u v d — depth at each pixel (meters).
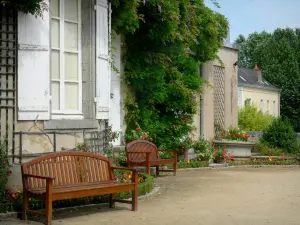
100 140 11.48
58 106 10.68
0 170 9.07
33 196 8.47
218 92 23.14
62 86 10.72
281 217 9.24
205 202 10.72
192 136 20.03
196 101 18.84
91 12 11.21
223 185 13.41
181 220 8.88
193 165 18.12
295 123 55.69
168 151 15.80
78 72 11.09
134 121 16.03
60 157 9.09
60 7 10.73
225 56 23.59
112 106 15.06
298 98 56.94
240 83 49.97
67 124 10.51
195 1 18.52
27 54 9.98
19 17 9.88
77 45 11.09
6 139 9.77
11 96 9.84
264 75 59.47
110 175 9.74
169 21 15.00
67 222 8.50
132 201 9.59
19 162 9.84
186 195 11.62
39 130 10.11
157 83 16.09
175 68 17.16
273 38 62.31
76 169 9.26
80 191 8.61
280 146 23.48
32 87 10.02
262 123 34.38
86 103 11.14
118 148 14.62
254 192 12.20
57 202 9.43
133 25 14.09
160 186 13.03
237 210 9.86
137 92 16.20
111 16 13.42
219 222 8.78
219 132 22.78
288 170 18.28
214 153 19.98
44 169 8.83
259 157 21.61
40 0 9.84
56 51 10.68
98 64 11.28
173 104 17.25
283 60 59.81
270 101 55.44
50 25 10.37
